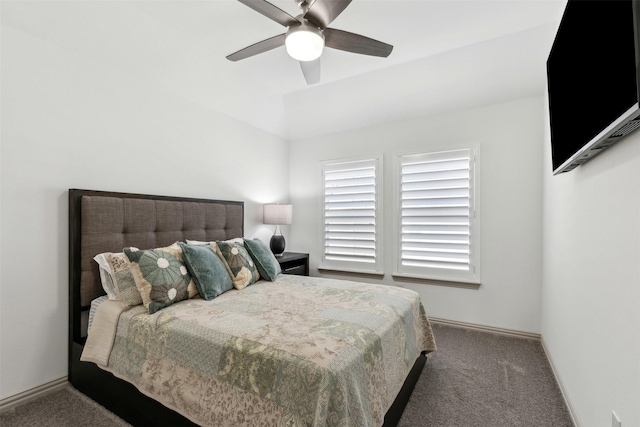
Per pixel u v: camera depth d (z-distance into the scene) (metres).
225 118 3.39
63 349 2.10
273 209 3.74
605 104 1.07
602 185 1.38
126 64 2.42
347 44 1.95
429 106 3.29
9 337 1.88
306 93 3.54
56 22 1.97
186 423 1.43
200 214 2.96
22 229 1.92
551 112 1.86
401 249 3.55
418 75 2.99
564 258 2.06
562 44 1.53
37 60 1.98
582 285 1.66
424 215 3.42
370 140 3.77
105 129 2.34
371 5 2.09
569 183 1.94
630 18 0.86
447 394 2.00
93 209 2.14
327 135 4.08
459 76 2.89
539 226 2.90
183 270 2.10
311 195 4.21
